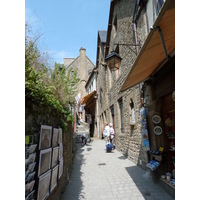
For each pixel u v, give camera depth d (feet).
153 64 11.46
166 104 12.96
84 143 39.68
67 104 13.08
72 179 14.75
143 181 13.67
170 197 10.58
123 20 25.00
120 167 18.40
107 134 29.12
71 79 12.97
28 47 6.42
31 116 5.70
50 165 7.29
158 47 8.71
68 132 14.94
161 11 5.88
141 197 10.77
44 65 8.96
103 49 45.65
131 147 21.27
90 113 73.67
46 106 7.34
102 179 14.56
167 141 13.05
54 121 9.00
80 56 82.02
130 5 21.53
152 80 13.83
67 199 10.62
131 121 21.59
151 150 13.97
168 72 11.27
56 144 8.66
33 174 5.49
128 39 22.29
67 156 13.93
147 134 14.37
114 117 32.71
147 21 15.46
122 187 12.57
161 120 13.51
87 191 11.94
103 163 20.58
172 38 8.16
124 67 24.45
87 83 73.72
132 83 14.53
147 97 15.56
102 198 10.77
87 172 16.90
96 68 56.95
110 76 37.91
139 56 8.87
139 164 18.15
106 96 41.37
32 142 5.64
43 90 6.63
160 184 12.50
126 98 23.72
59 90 10.81
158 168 13.16
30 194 5.17
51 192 7.57
